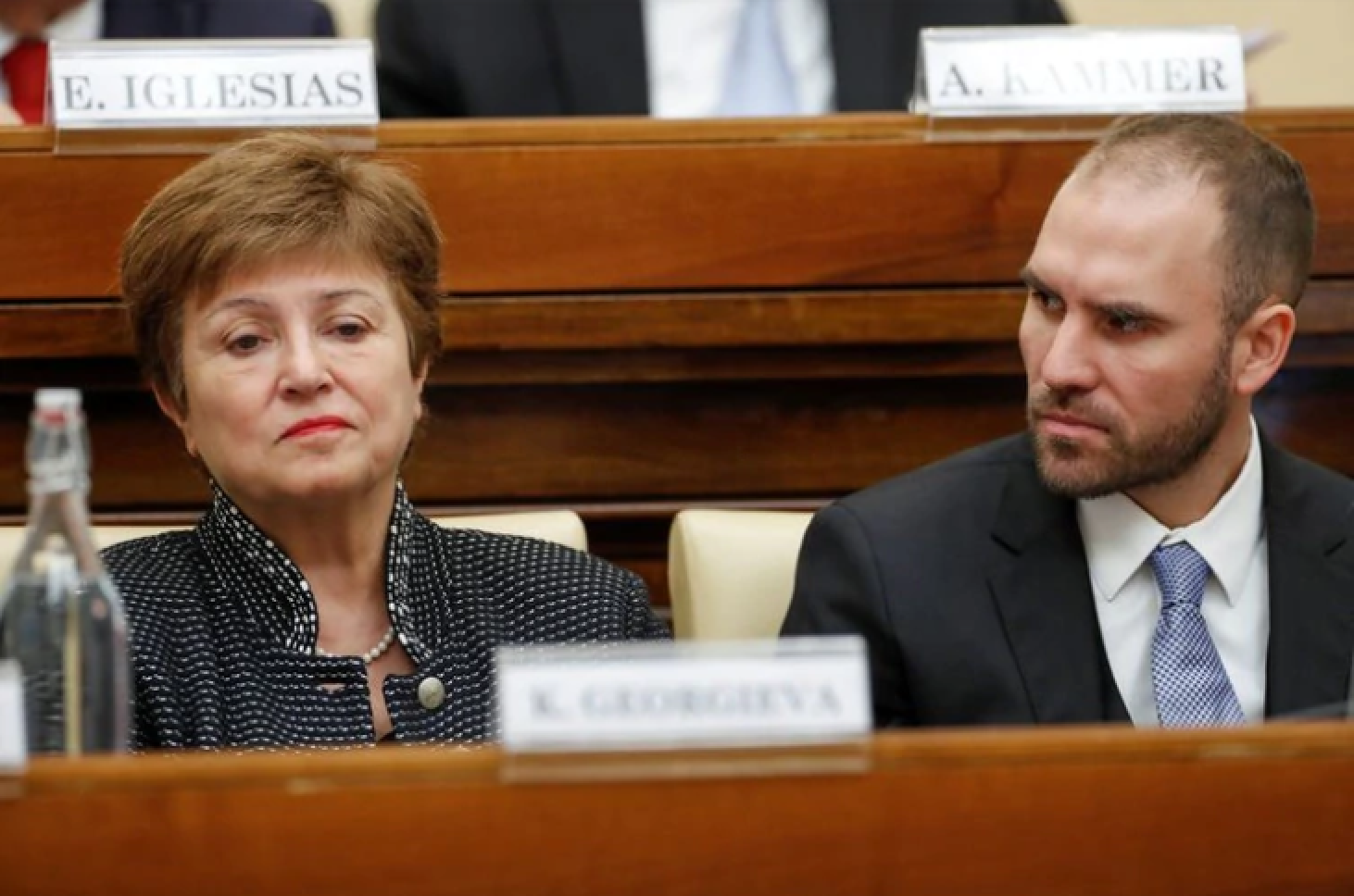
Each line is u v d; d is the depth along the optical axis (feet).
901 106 35.06
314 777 14.60
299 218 21.47
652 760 14.85
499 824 14.74
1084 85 27.94
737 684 14.97
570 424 28.73
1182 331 22.15
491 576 23.21
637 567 29.50
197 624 21.90
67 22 33.86
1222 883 15.34
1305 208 23.18
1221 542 23.16
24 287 26.81
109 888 14.47
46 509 17.88
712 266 27.71
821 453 29.07
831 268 27.89
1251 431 23.71
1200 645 22.77
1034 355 22.76
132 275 22.06
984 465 24.13
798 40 35.27
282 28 35.40
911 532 23.45
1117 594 23.11
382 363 21.72
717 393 28.81
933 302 28.07
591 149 27.40
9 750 14.44
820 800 14.99
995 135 27.91
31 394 27.68
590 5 34.94
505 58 34.81
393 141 27.12
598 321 27.63
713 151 27.58
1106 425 22.27
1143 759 15.25
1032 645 22.86
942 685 22.85
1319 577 23.21
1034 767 15.16
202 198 21.63
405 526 22.50
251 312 21.47
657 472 28.86
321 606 22.31
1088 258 22.15
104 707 17.98
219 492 22.29
